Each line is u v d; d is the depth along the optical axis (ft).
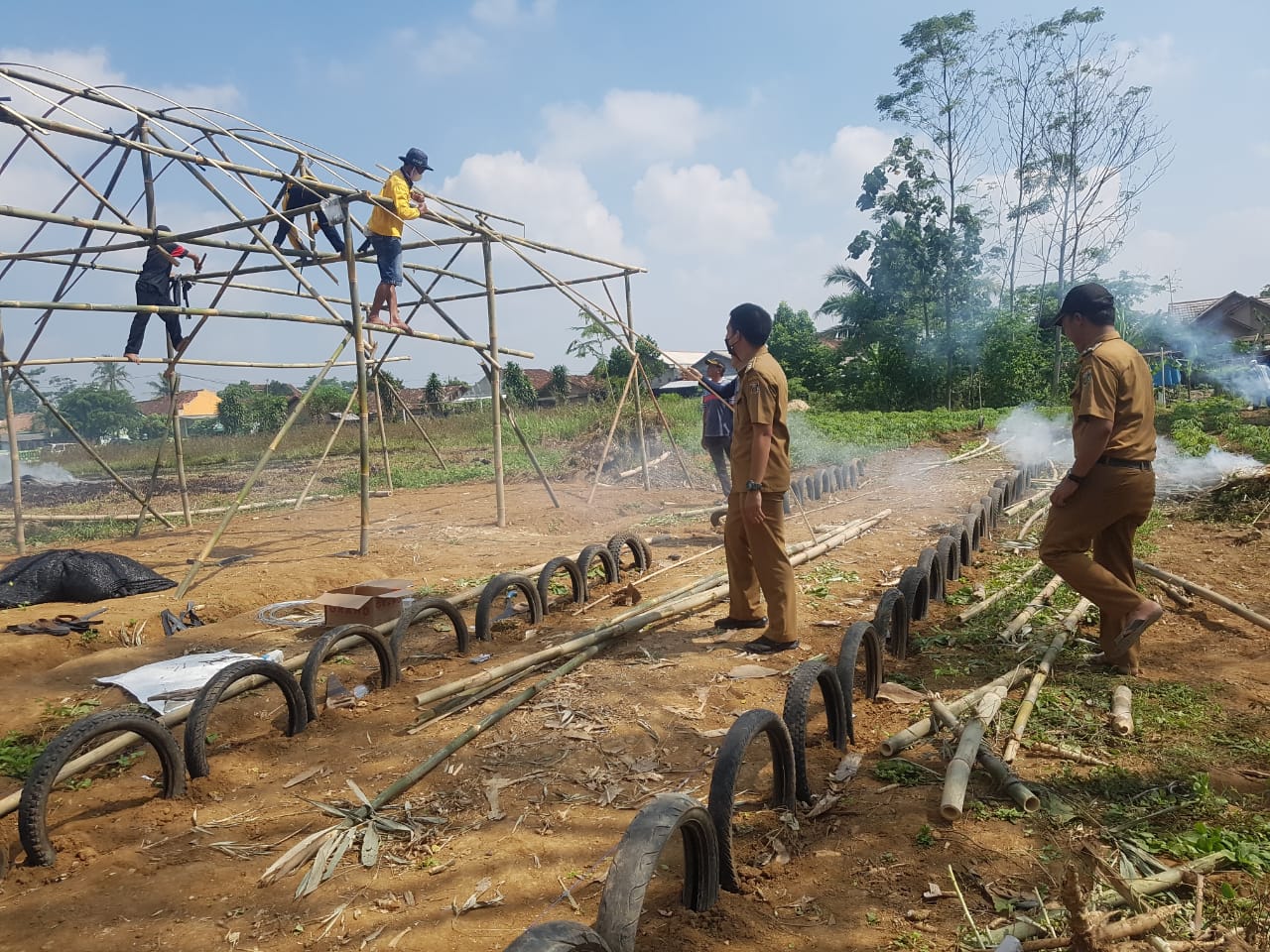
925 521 35.86
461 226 35.27
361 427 30.91
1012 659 18.08
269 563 30.60
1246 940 8.78
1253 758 13.24
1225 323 151.23
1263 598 22.66
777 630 18.69
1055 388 121.49
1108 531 17.49
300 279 29.91
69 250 30.66
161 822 12.73
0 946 9.73
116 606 24.76
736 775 10.25
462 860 11.14
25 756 15.02
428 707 16.47
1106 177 121.29
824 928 9.43
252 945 9.59
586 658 18.48
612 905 7.96
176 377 40.60
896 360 132.87
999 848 10.85
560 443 71.05
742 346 19.02
